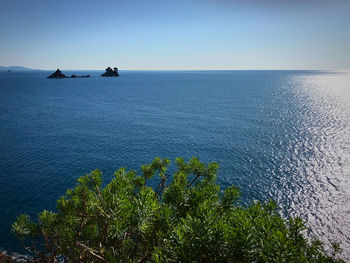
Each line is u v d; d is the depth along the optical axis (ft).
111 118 286.66
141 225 16.16
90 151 170.19
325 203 110.93
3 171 131.95
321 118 293.64
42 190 113.09
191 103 411.34
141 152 171.22
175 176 25.49
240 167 148.05
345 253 80.53
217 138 208.54
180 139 204.23
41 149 170.71
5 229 82.28
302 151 177.78
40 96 474.90
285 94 549.54
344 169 146.30
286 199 114.11
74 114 306.14
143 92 579.48
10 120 261.03
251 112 332.19
